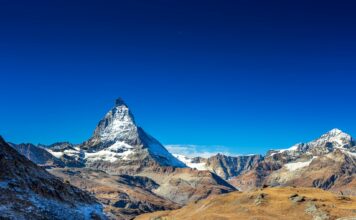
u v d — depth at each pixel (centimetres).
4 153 6638
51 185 6931
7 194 5931
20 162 6838
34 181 6625
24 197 6122
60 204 6650
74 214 6712
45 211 6175
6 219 5434
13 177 6331
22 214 5753
